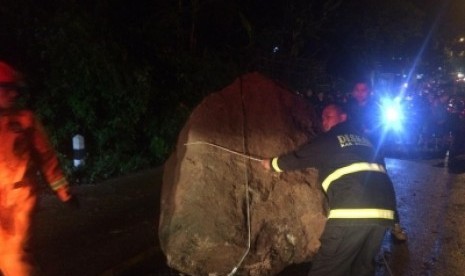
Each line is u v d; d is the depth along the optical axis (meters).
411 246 6.28
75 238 5.88
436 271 5.53
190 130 5.15
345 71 21.88
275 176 5.13
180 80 11.30
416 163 12.40
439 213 7.75
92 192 7.97
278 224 5.11
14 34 9.36
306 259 5.30
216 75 12.17
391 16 21.52
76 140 8.72
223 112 5.21
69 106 9.12
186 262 5.05
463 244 6.38
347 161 3.95
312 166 4.08
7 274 3.76
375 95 6.08
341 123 4.17
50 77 9.04
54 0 9.81
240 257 4.99
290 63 17.75
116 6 11.15
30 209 3.75
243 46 16.66
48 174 3.94
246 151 5.12
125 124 9.57
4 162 3.60
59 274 4.89
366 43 21.67
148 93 9.76
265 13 18.20
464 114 14.97
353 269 4.01
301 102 5.55
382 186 3.92
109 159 9.20
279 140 5.21
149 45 10.96
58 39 8.94
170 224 5.12
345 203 3.85
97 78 9.19
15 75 3.74
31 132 3.78
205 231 4.93
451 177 10.59
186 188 5.04
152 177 9.22
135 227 6.34
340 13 20.27
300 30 18.56
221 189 5.00
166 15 12.40
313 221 5.17
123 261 5.23
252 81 5.45
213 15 15.02
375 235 3.90
